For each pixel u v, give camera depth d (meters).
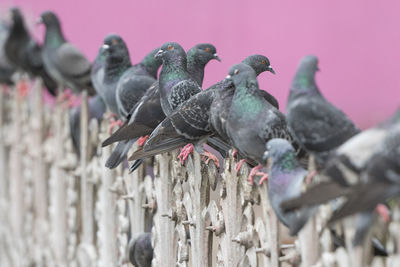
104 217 10.68
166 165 8.92
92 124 11.04
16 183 15.70
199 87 8.80
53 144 13.27
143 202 9.67
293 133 6.74
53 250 13.42
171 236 9.02
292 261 6.52
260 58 8.49
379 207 5.71
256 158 7.16
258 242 7.18
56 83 17.45
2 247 17.12
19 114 15.45
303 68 6.71
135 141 9.17
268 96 8.10
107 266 10.76
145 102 9.11
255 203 7.23
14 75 19.36
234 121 7.14
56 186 12.91
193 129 8.12
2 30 19.84
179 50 8.85
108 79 11.58
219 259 7.87
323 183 5.29
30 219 15.05
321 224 6.17
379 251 5.87
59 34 15.95
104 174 10.56
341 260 6.02
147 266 9.74
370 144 5.29
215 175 7.88
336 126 6.52
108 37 11.47
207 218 8.12
